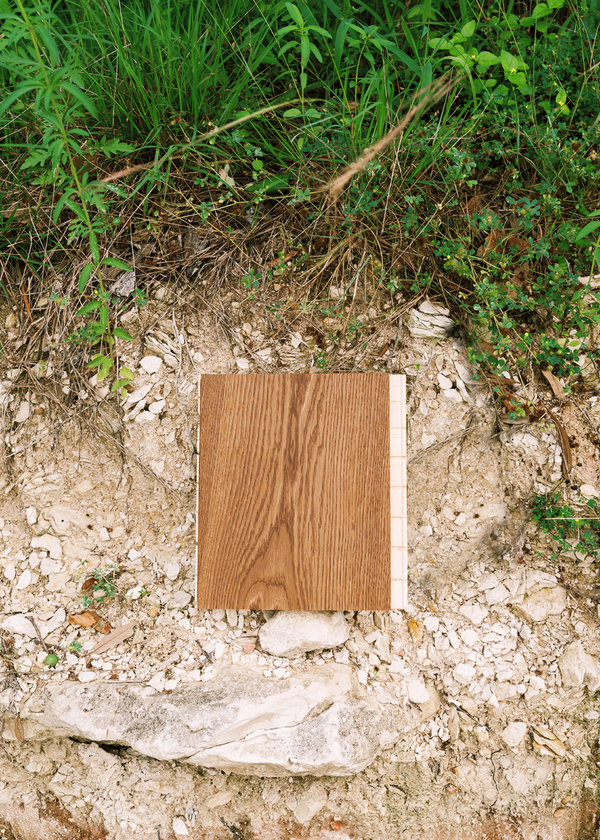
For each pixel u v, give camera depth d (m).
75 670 0.79
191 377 0.82
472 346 0.82
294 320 0.82
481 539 0.82
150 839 0.78
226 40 0.80
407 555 0.79
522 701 0.80
